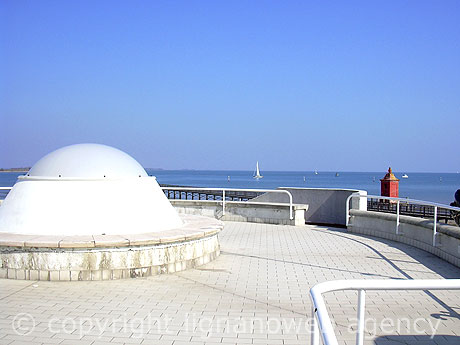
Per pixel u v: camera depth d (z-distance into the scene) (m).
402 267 7.60
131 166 8.03
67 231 6.95
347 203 11.91
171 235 6.99
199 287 6.20
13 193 7.57
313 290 2.63
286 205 13.23
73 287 6.03
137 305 5.33
